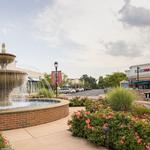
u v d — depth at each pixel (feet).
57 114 34.60
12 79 36.91
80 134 24.23
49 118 32.50
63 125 30.30
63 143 22.13
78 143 22.12
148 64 191.42
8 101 38.81
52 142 22.48
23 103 47.70
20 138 23.94
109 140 20.67
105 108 32.24
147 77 191.01
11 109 30.04
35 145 21.54
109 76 282.36
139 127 19.71
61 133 25.90
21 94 53.57
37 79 109.19
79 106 56.70
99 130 21.45
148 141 18.83
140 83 195.72
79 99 57.98
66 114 38.52
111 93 34.40
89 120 23.32
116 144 19.65
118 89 34.60
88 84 390.63
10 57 40.09
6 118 27.71
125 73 255.29
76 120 24.94
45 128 28.55
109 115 22.63
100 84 378.94
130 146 18.81
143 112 31.58
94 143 21.83
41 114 31.09
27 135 25.14
